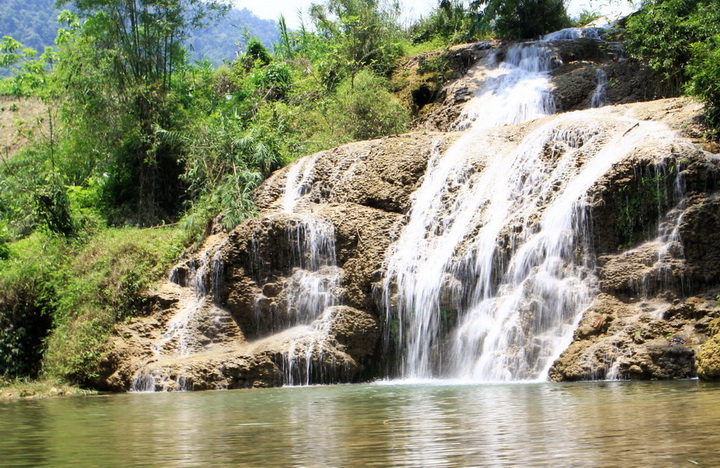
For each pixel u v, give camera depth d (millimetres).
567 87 21359
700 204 11828
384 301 14734
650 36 19203
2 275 18500
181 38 25453
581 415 6312
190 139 21250
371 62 26375
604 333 11438
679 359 10164
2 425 7844
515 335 12508
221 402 9992
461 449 4836
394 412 7449
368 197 16828
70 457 5254
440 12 30641
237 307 15820
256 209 17938
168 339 15516
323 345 14047
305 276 15547
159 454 5191
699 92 13930
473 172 15977
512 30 26562
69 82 24266
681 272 11555
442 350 13742
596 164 13617
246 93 27547
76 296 16766
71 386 15195
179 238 17922
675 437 4867
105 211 23500
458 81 24328
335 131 22453
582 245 12688
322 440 5547
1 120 31656
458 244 14438
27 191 20094
